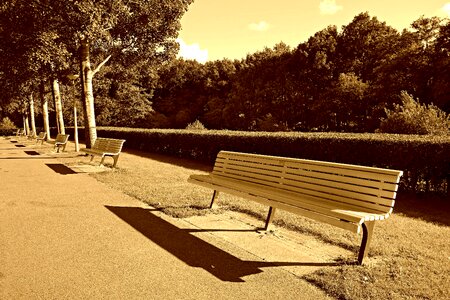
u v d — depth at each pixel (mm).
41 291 3309
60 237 4816
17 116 68438
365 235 3926
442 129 11133
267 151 11438
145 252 4309
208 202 6824
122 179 9352
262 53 48875
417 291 3297
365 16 40219
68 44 15461
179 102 65062
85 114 15789
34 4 13672
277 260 4102
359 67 38781
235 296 3254
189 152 16531
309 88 40656
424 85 31078
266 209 6367
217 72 60750
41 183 8875
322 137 9562
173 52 19375
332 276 3619
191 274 3711
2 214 5949
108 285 3441
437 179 7531
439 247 4547
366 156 8508
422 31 32594
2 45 15125
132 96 57906
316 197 4840
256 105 46094
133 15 17281
